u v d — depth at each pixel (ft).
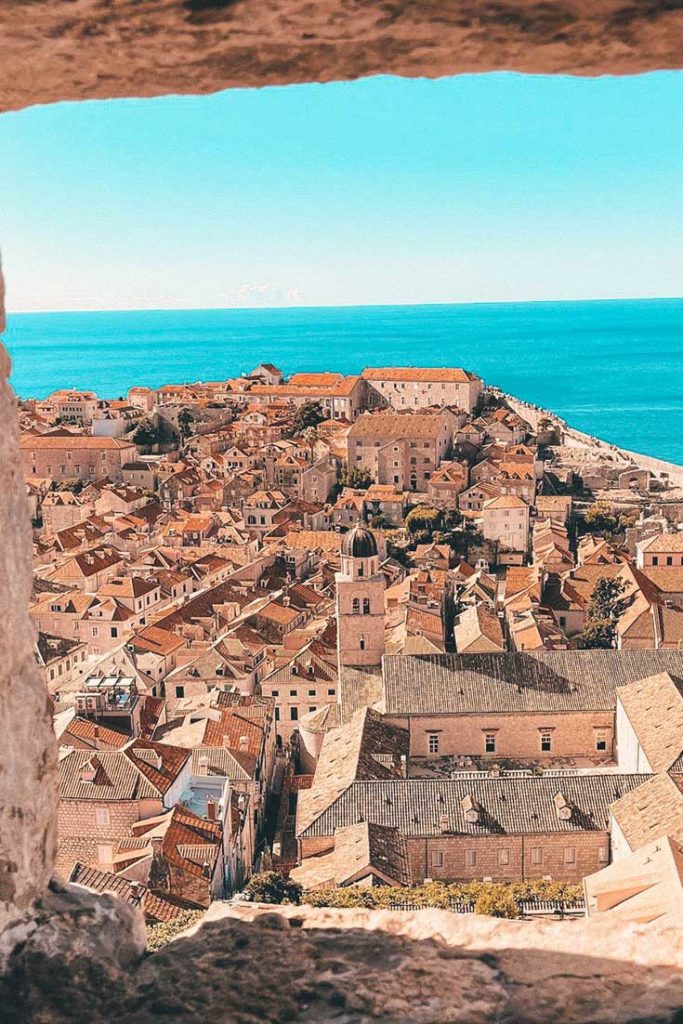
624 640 330.95
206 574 439.22
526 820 199.00
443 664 246.27
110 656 316.60
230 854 200.23
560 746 237.66
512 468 575.79
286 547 474.49
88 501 574.56
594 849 197.16
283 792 257.34
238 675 313.94
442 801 203.51
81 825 197.77
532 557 484.33
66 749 212.43
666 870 145.59
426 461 594.24
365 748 222.69
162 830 182.09
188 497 597.52
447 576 407.23
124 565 450.71
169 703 315.78
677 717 211.20
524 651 266.98
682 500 583.99
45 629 383.45
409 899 171.53
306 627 359.46
